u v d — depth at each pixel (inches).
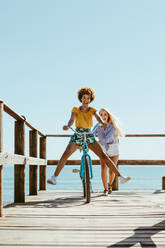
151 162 280.5
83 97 183.0
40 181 282.7
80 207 166.6
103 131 222.1
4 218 133.0
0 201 136.7
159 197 217.6
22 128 185.9
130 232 108.2
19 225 118.8
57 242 95.6
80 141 182.2
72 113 182.1
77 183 1979.6
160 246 91.6
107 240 97.9
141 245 92.6
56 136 281.3
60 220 128.6
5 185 1743.4
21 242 95.4
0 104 135.9
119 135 222.5
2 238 100.0
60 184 1877.5
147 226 117.6
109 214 143.5
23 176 186.7
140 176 3595.0
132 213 146.5
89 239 99.0
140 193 248.8
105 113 221.0
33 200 199.5
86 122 183.2
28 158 193.2
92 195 230.2
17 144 185.0
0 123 135.5
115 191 265.9
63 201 193.5
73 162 285.6
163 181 283.4
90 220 129.3
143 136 279.0
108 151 221.1
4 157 137.1
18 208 163.0
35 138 236.2
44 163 269.9
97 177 2812.5
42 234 105.0
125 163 281.4
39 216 138.2
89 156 187.6
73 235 103.9
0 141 135.6
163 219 131.7
